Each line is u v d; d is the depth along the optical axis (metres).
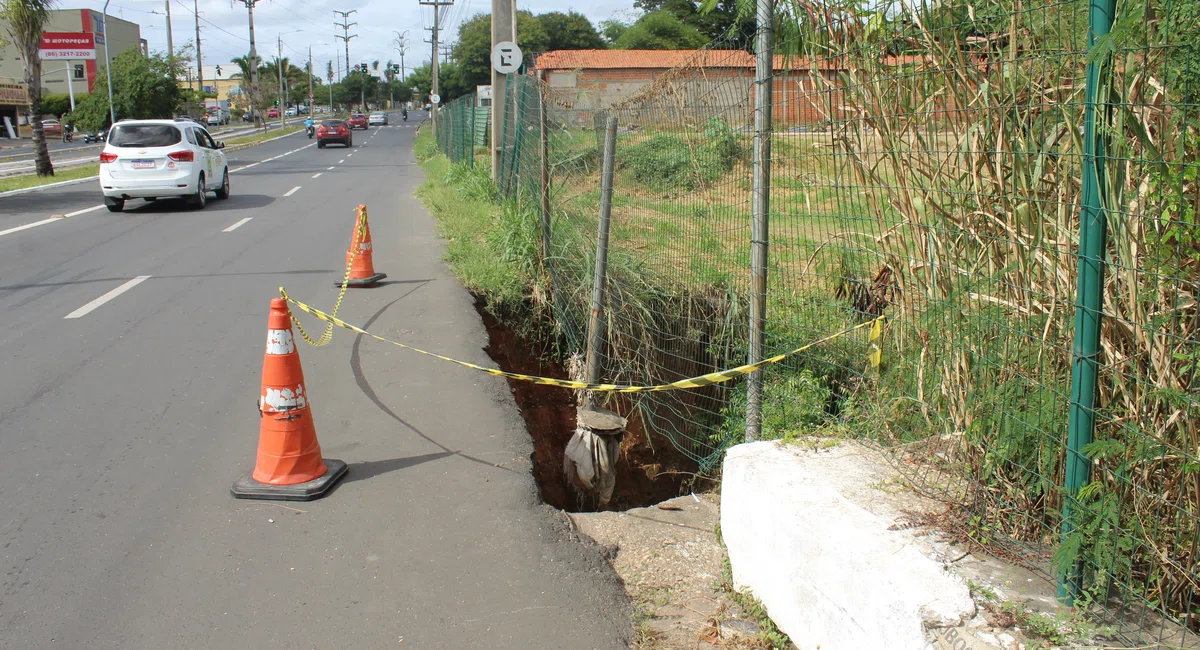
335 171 29.20
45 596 3.55
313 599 3.55
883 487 3.29
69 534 4.06
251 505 4.38
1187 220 2.42
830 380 4.48
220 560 3.84
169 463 4.87
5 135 63.25
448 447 5.15
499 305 9.11
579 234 7.58
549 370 8.61
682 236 5.48
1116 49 2.15
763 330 4.37
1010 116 2.80
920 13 3.05
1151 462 2.59
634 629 3.41
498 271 9.39
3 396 5.95
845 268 3.96
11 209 17.27
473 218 13.38
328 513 4.30
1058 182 2.68
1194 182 2.41
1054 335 2.78
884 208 3.44
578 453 6.12
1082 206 2.41
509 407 5.88
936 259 3.22
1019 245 2.83
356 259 9.63
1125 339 2.58
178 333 7.61
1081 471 2.54
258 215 16.34
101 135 53.06
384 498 4.46
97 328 7.77
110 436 5.26
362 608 3.49
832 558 2.97
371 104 167.38
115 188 16.44
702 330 5.91
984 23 2.84
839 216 3.70
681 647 3.29
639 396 6.82
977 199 2.92
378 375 6.48
